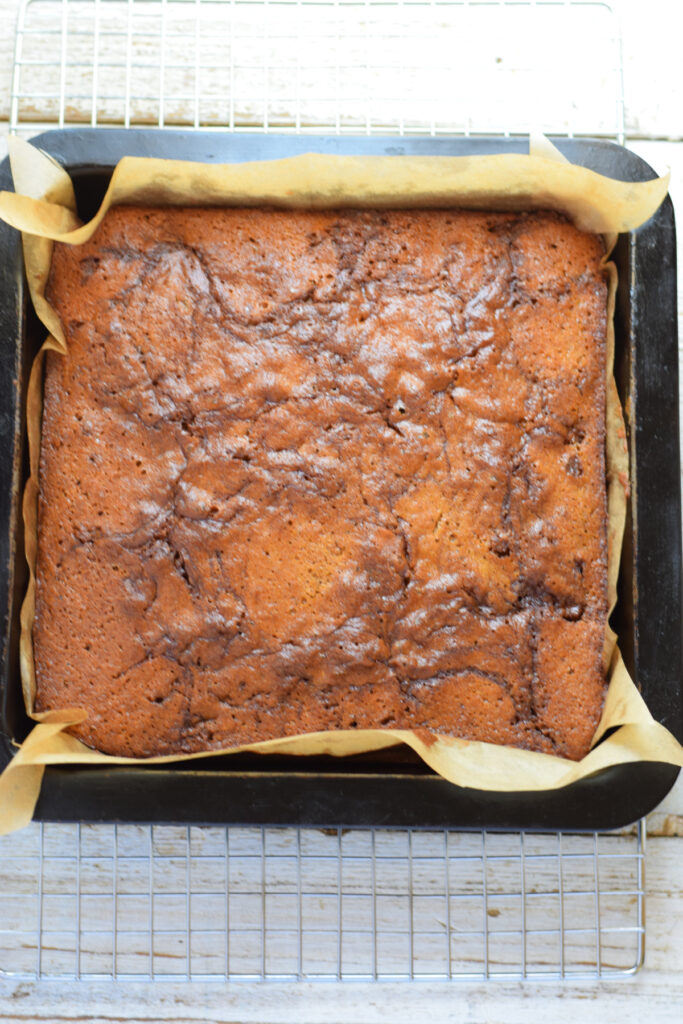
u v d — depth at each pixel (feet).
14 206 1.65
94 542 1.74
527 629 1.74
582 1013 1.85
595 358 1.77
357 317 1.76
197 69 1.84
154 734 1.73
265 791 1.68
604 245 1.78
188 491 1.74
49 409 1.75
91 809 1.67
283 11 1.93
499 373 1.76
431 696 1.73
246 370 1.75
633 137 1.94
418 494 1.75
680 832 1.88
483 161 1.68
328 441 1.75
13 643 1.69
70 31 1.91
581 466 1.76
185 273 1.76
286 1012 1.85
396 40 1.94
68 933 1.84
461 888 1.86
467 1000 1.85
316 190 1.73
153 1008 1.85
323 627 1.73
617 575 1.74
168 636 1.74
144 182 1.72
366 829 1.86
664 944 1.86
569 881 1.86
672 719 1.70
